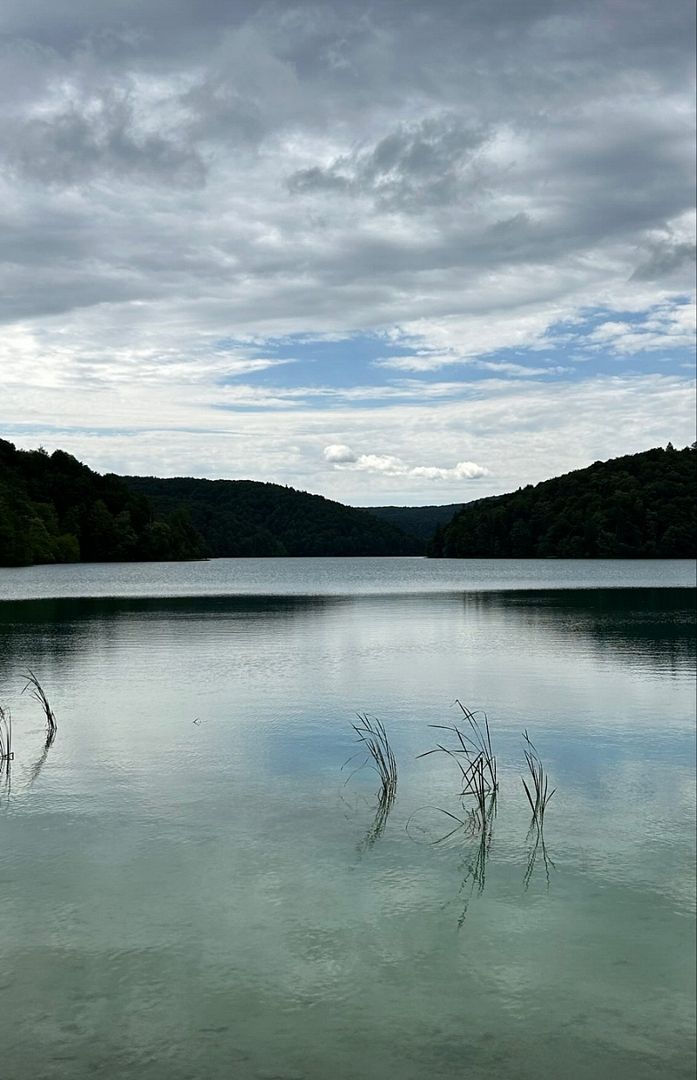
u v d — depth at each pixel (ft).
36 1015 22.36
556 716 57.11
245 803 38.55
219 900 28.86
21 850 32.81
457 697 63.31
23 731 51.34
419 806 38.63
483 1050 21.44
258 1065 20.63
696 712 58.34
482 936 26.89
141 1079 20.03
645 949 26.27
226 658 82.74
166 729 52.11
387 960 25.40
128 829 35.09
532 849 33.81
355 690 65.67
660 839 34.96
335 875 31.01
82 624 118.52
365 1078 20.30
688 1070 20.90
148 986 23.72
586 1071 20.79
